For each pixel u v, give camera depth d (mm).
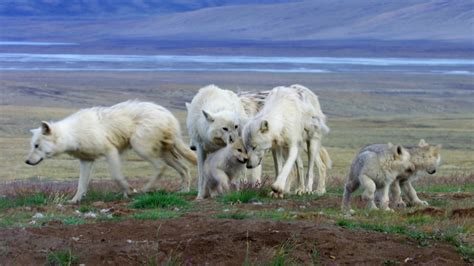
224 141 15555
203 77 95812
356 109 67500
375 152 12906
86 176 16172
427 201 14312
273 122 15008
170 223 11016
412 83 91000
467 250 9891
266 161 31953
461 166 32562
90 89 78500
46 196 15453
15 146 38312
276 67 118750
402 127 53312
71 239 10219
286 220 11367
